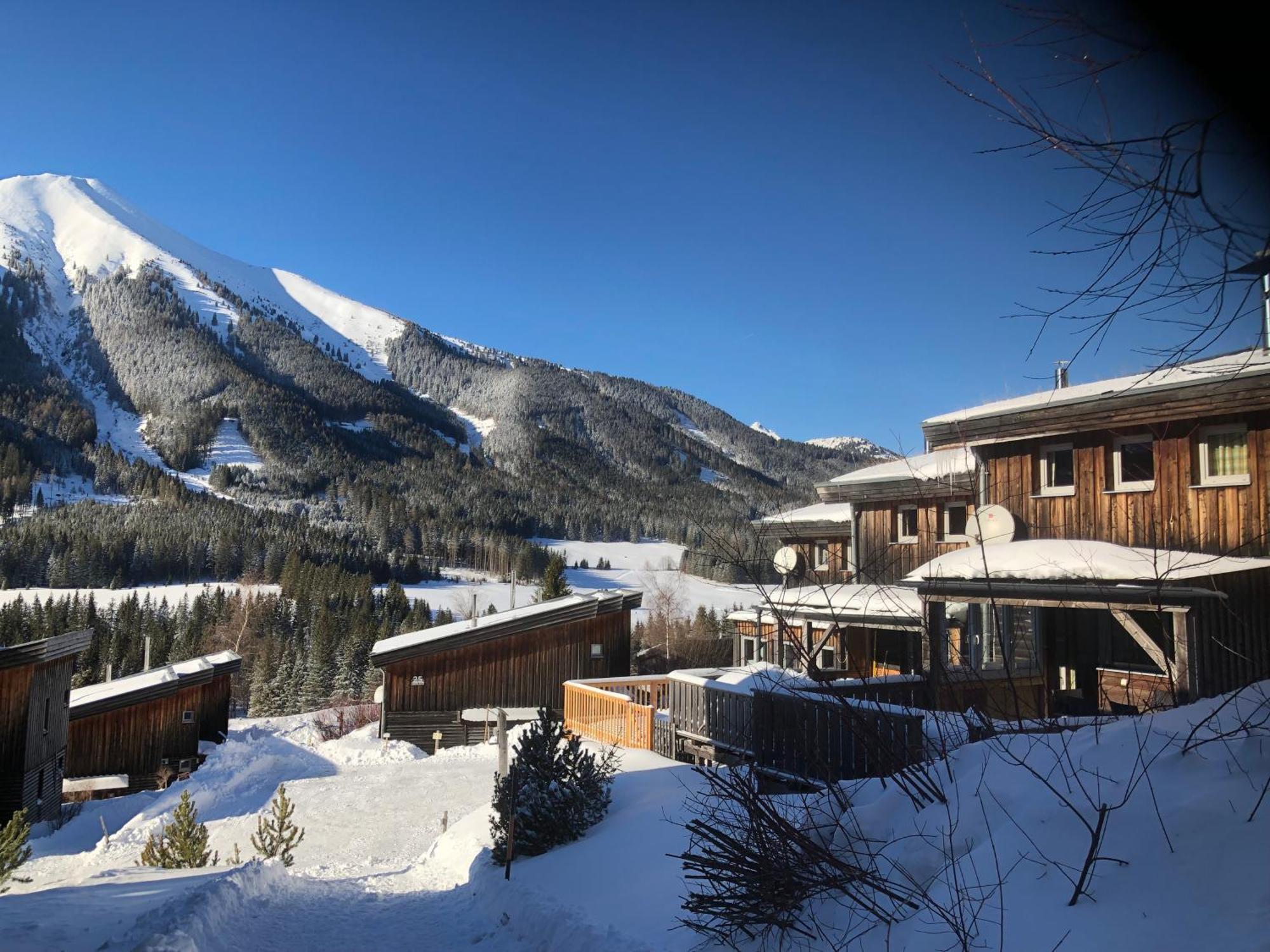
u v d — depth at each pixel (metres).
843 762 6.87
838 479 17.62
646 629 46.25
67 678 22.39
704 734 11.06
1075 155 2.54
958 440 13.66
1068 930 2.93
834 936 3.85
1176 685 8.78
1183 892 2.81
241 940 6.21
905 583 11.75
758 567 4.94
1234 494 10.47
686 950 4.70
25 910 6.71
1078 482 12.23
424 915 7.50
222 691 27.64
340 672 53.38
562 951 5.52
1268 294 2.44
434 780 16.42
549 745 8.99
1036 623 13.15
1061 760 4.06
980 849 3.73
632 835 7.94
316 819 13.92
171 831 11.41
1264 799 3.04
